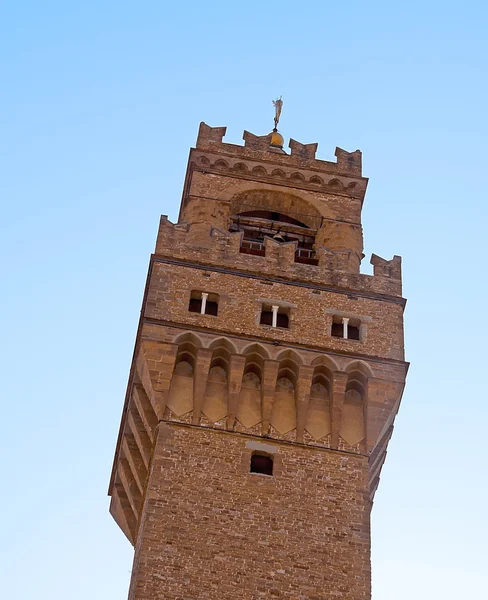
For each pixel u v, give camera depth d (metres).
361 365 53.34
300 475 49.22
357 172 67.62
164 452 49.03
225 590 45.00
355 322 55.66
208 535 46.53
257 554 46.25
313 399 52.56
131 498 53.62
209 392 51.75
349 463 50.09
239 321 54.16
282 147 70.25
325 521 47.78
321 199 65.75
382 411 52.00
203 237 60.72
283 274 56.91
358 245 63.47
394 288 57.47
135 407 53.09
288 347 53.28
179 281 55.47
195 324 53.38
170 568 45.31
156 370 51.50
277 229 64.50
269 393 51.75
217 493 47.97
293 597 45.22
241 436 50.25
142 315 54.56
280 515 47.66
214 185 65.06
